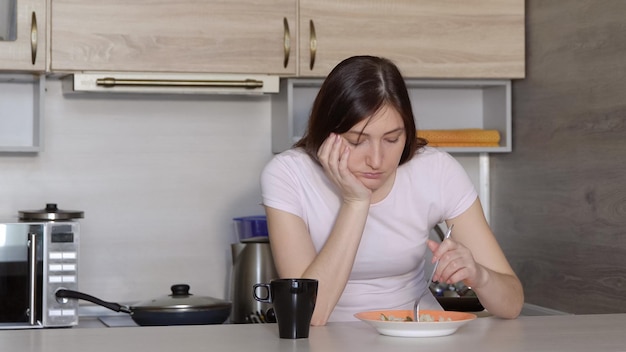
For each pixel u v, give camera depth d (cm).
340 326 165
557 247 266
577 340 144
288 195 185
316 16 263
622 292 234
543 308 272
